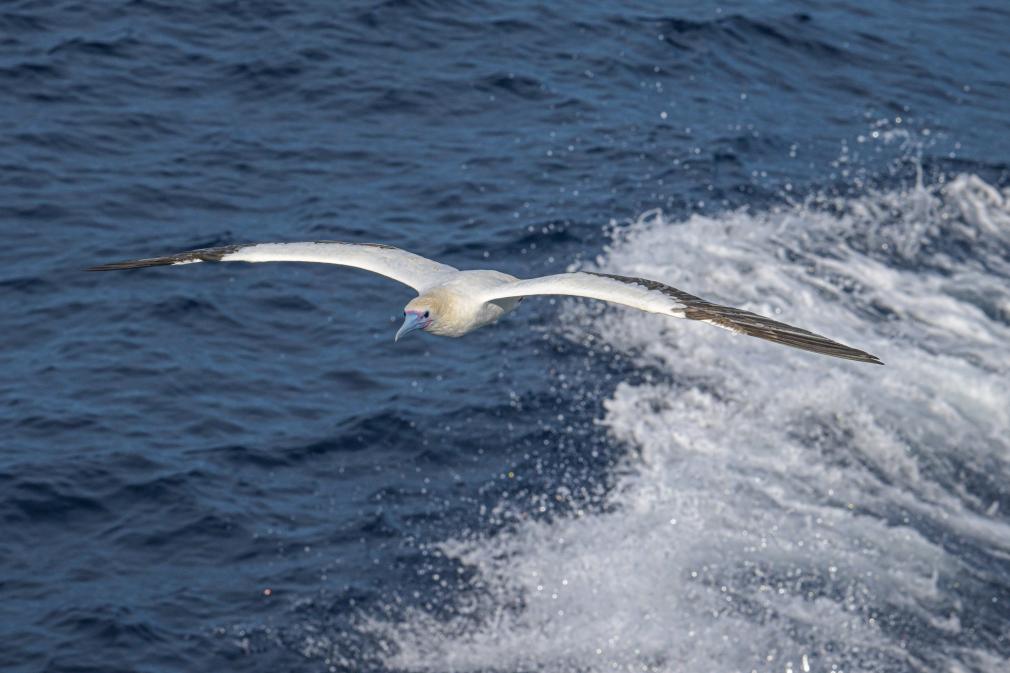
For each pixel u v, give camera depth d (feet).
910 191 92.38
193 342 73.72
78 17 103.30
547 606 59.62
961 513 67.36
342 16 105.70
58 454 64.69
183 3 106.01
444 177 89.35
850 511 66.49
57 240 81.10
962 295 83.10
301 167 89.76
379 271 46.26
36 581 58.13
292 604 58.18
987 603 61.93
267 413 69.00
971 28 118.32
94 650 54.80
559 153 92.89
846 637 59.57
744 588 61.46
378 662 56.18
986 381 75.66
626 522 64.44
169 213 84.53
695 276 81.76
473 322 44.88
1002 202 92.22
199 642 55.88
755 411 71.97
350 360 73.36
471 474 66.39
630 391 72.43
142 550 60.18
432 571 60.75
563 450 68.33
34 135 90.43
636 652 58.13
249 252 46.19
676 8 113.39
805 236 86.43
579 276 41.45
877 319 80.43
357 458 66.74
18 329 73.72
